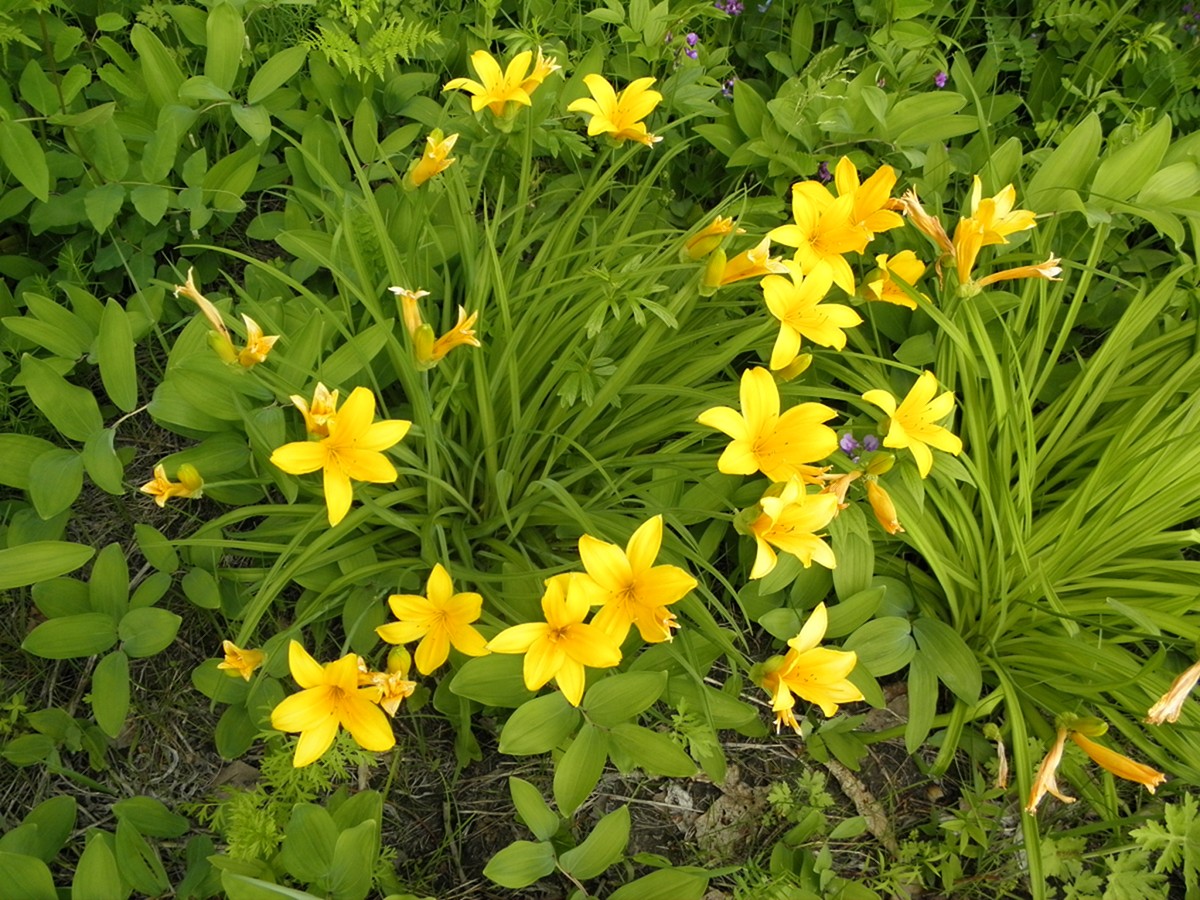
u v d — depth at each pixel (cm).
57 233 90
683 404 84
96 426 71
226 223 89
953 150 99
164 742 75
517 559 77
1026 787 73
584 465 82
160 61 81
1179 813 70
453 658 74
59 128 90
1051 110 108
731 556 85
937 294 88
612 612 62
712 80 96
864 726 82
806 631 65
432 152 73
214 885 66
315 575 75
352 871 62
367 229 82
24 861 59
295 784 67
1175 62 105
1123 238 98
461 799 75
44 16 87
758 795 78
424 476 74
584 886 73
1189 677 65
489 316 83
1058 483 91
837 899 71
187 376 70
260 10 95
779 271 70
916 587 85
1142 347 90
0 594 78
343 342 83
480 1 93
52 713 71
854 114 94
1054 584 82
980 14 118
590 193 84
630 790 77
